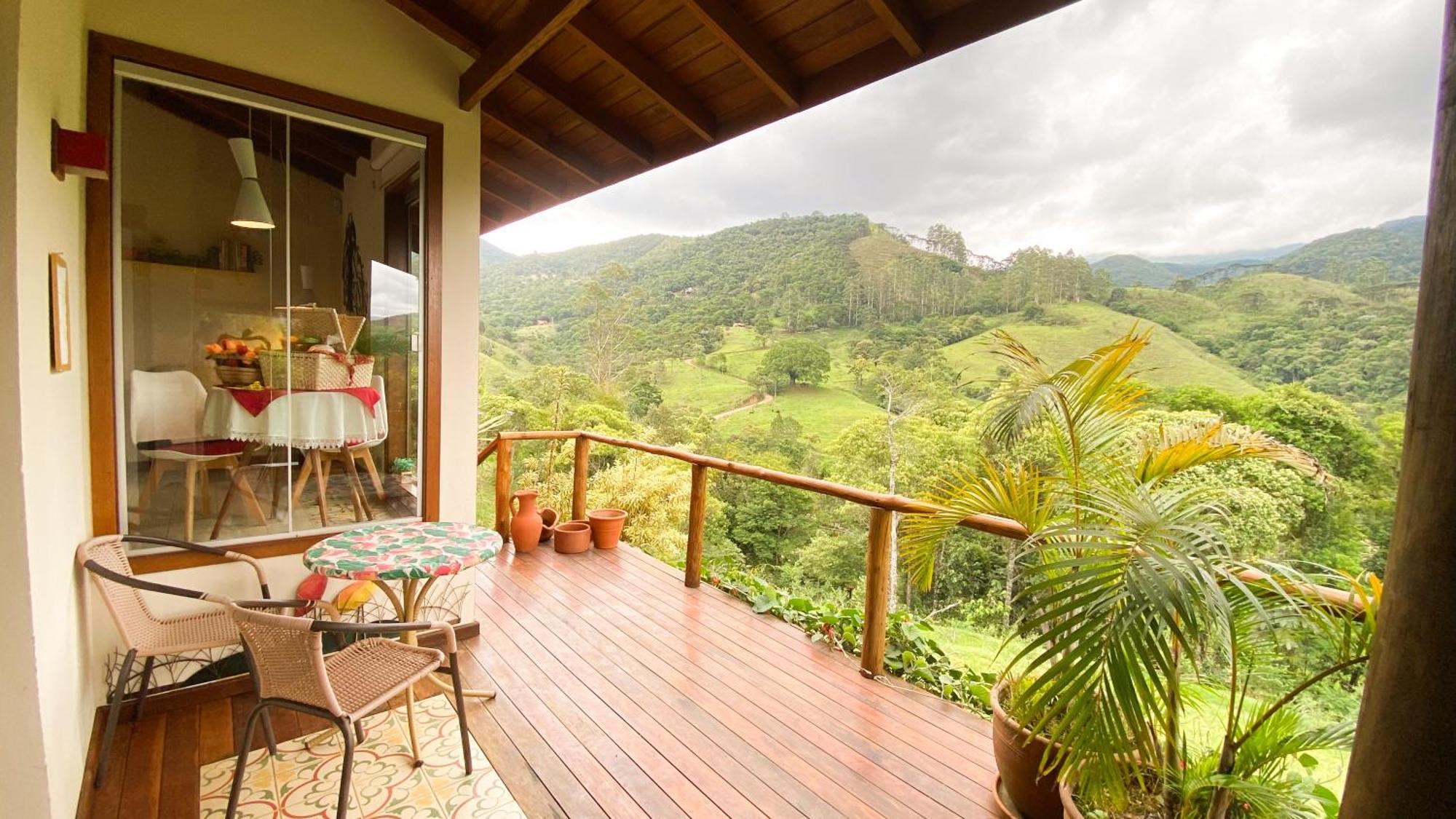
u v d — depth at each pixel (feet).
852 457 52.31
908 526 7.67
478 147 10.75
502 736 7.84
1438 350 2.76
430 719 8.17
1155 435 6.12
